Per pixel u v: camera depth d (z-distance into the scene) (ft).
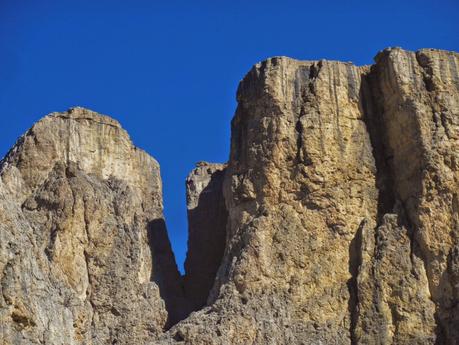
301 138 412.36
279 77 420.36
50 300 362.53
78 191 425.69
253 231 401.90
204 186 495.82
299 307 392.06
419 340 382.83
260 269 396.78
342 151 413.39
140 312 412.36
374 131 419.54
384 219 402.31
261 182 410.11
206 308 393.70
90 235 421.18
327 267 399.24
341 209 406.00
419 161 404.98
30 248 367.66
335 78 422.41
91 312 406.62
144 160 458.91
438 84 413.39
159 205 453.58
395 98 415.23
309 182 408.05
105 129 449.48
